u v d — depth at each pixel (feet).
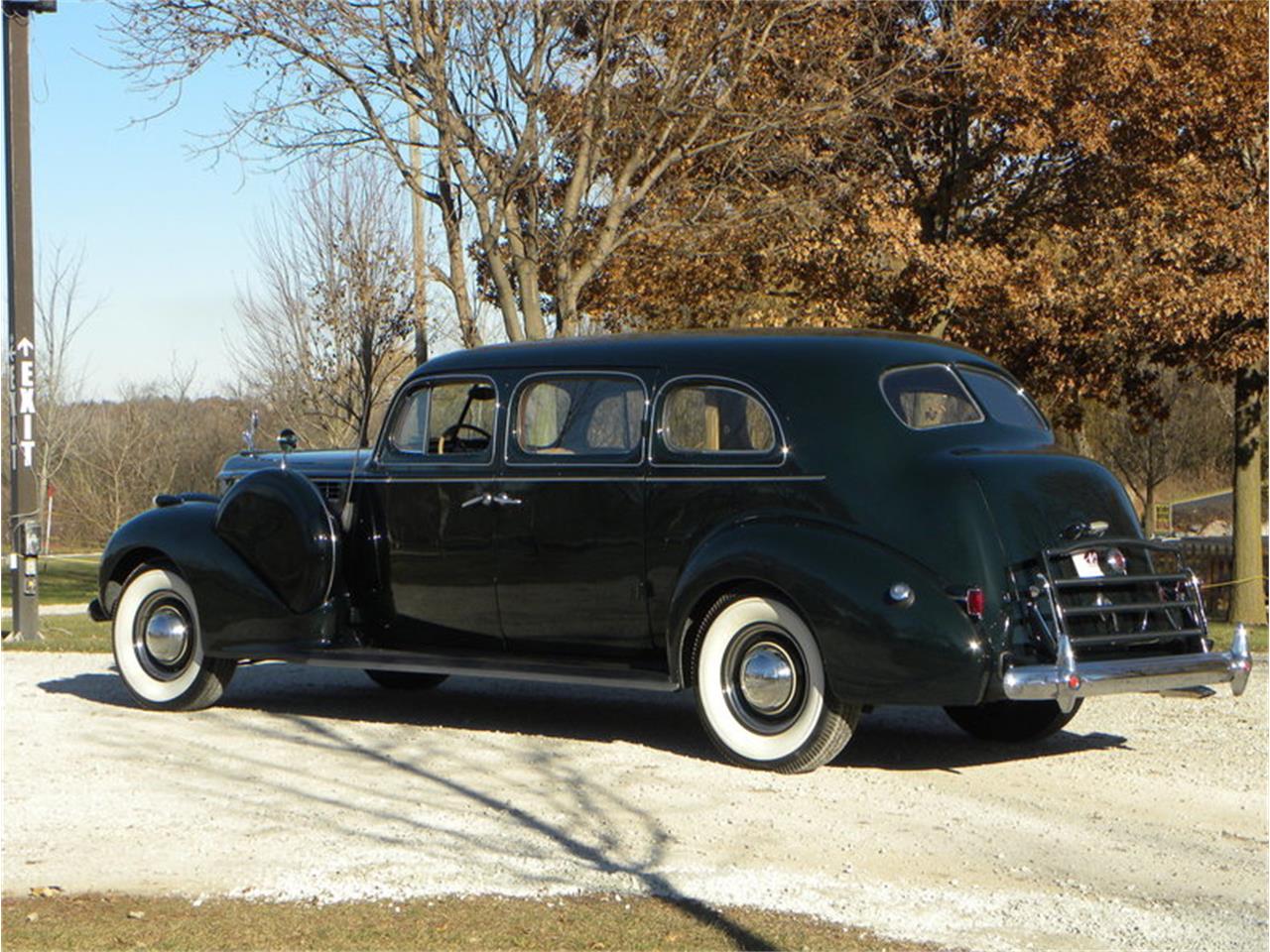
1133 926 16.56
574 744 27.48
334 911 16.71
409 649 29.55
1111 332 64.85
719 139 55.88
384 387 75.46
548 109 52.11
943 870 18.84
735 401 25.98
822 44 56.49
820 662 24.29
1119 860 19.44
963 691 23.09
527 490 27.89
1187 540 97.25
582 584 27.22
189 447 121.60
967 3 64.23
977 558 23.48
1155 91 64.80
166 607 31.76
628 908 16.81
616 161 55.72
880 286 65.62
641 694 35.06
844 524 24.39
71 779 24.22
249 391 92.38
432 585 29.07
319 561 29.55
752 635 25.14
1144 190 65.10
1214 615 86.17
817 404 25.31
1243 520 76.48
